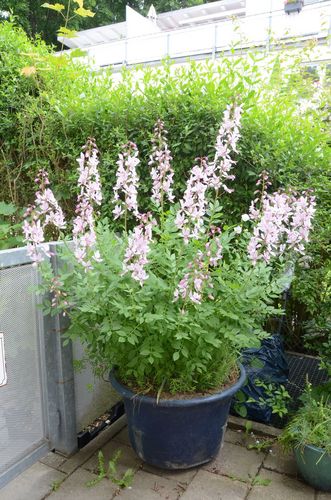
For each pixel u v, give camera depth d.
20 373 1.84
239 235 2.44
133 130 2.77
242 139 2.39
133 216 2.79
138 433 1.90
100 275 1.80
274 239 1.78
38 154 3.30
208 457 1.95
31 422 1.92
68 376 2.03
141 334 1.74
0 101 3.37
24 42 3.62
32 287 1.72
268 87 3.22
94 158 1.93
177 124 2.59
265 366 2.51
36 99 3.24
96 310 1.67
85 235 1.70
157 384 1.88
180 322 1.64
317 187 2.70
